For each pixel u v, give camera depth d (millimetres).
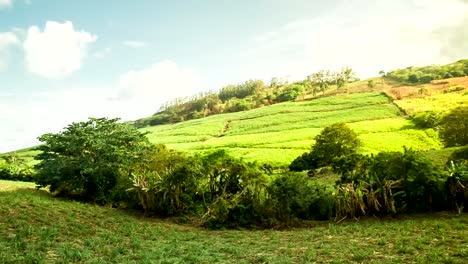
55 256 11516
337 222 19125
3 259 10391
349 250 12227
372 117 91750
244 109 150375
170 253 12336
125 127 30359
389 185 19953
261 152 63438
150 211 22266
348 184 20109
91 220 18047
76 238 14367
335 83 172625
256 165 22562
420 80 142750
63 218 17359
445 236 13484
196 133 101438
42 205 19328
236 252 12484
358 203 19812
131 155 27859
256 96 172250
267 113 117188
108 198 25062
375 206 19828
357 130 75875
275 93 168125
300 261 11102
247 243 14531
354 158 21375
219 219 19422
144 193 22328
